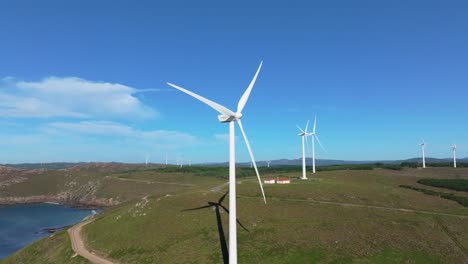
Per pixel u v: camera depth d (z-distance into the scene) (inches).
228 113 2080.5
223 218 2999.5
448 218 2950.3
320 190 3735.2
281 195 3565.5
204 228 2856.8
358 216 2962.6
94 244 3088.1
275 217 2967.5
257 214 3038.9
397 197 3609.7
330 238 2556.6
